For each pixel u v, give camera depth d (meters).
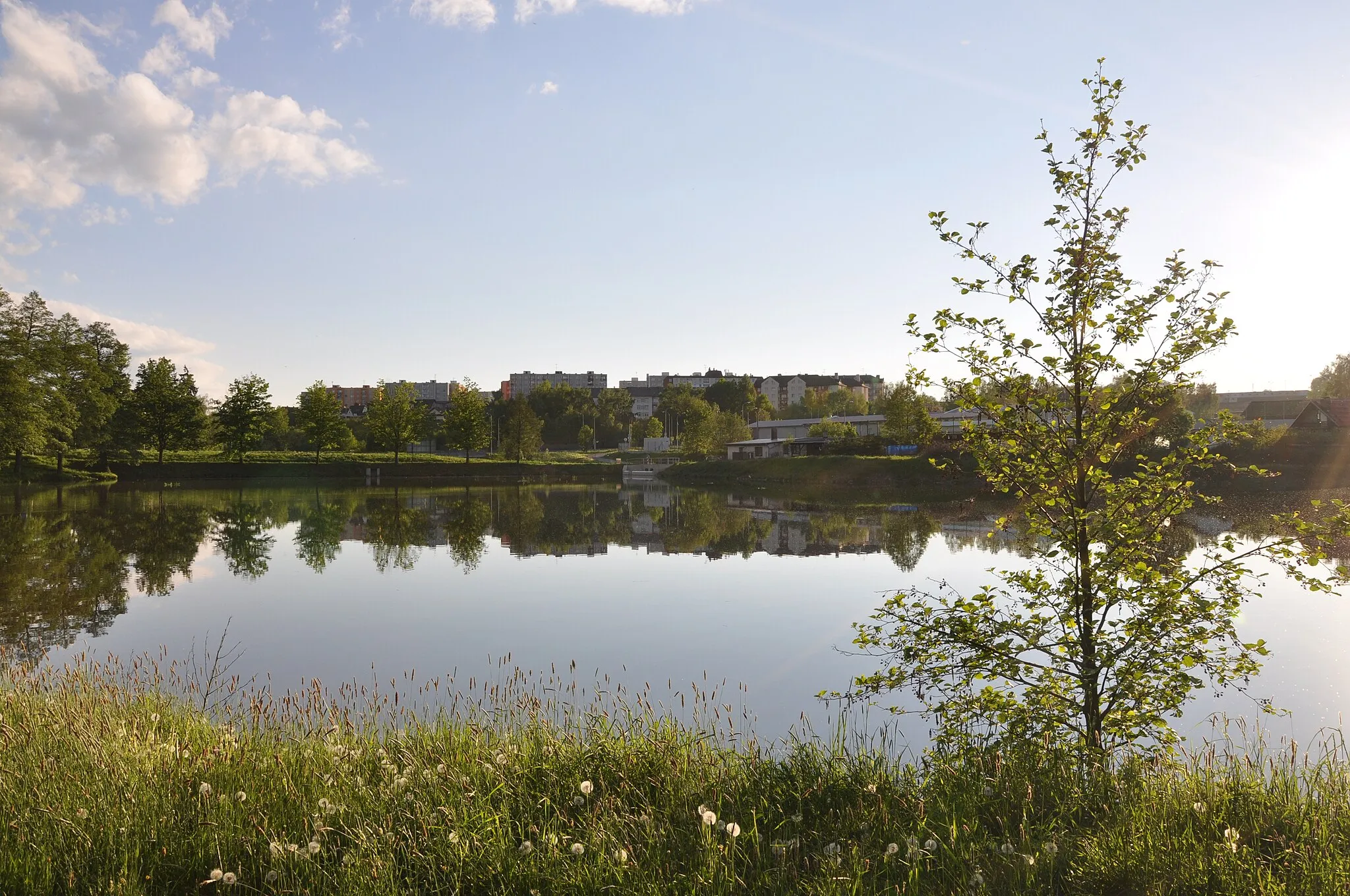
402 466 79.25
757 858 4.18
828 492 53.69
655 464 100.00
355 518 36.41
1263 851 4.13
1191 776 5.10
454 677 11.12
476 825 4.46
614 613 15.53
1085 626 6.04
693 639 13.32
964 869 3.93
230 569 21.67
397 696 8.84
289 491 56.25
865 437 73.69
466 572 21.03
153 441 69.88
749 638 13.34
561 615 15.45
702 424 91.44
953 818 4.43
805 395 153.25
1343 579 5.50
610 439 142.25
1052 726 5.86
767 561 22.72
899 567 21.31
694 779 5.36
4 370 50.47
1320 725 8.28
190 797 4.80
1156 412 6.26
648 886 3.81
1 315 51.94
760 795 5.13
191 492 53.75
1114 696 5.86
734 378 157.62
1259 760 5.75
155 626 14.65
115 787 4.89
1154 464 6.17
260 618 15.30
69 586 18.84
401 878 4.02
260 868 4.04
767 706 9.45
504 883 3.92
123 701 7.73
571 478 79.81
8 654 11.42
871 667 11.36
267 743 6.30
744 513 38.66
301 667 11.74
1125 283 6.13
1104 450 6.15
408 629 14.32
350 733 6.77
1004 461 6.36
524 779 5.28
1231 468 5.95
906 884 3.77
